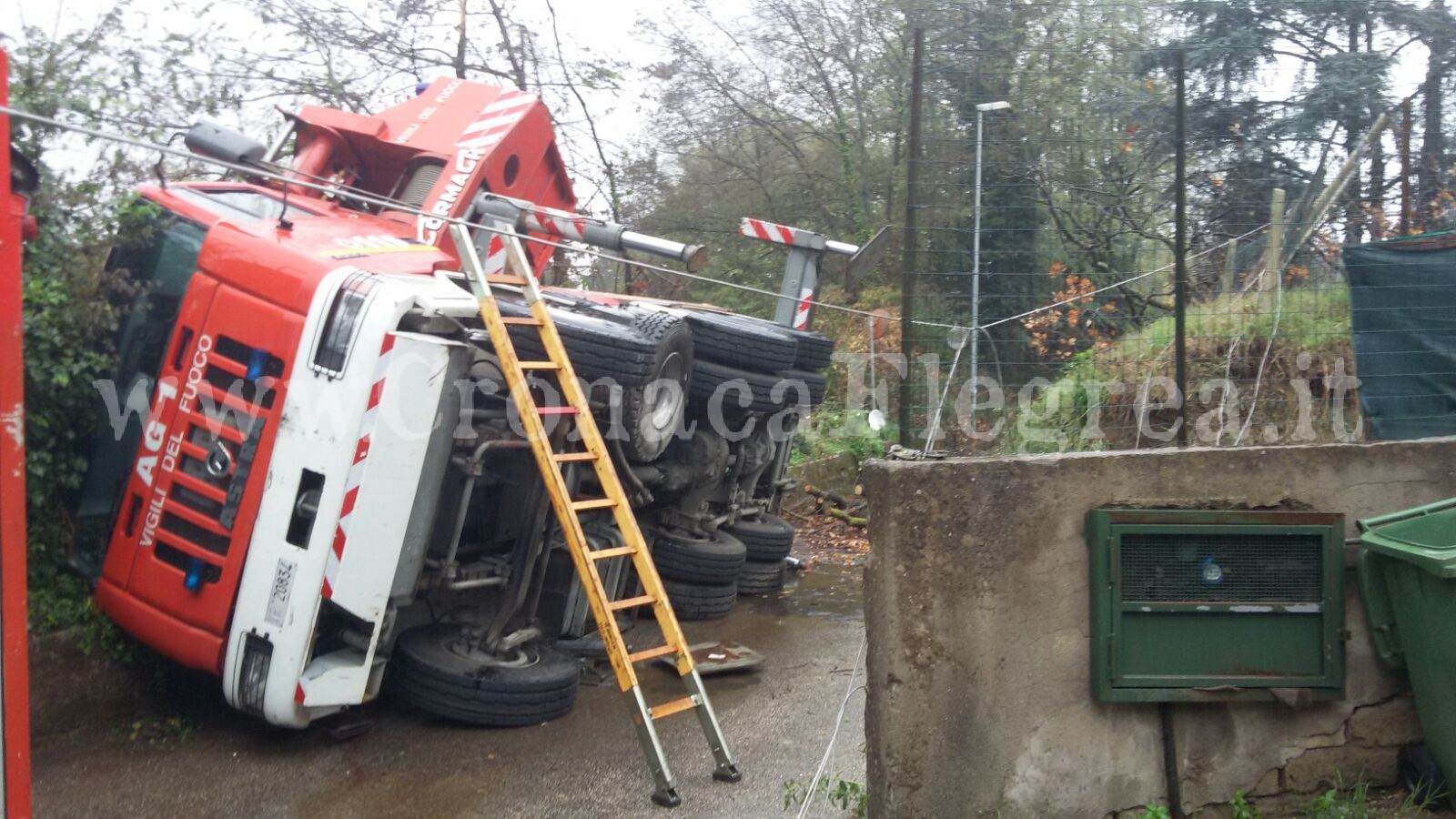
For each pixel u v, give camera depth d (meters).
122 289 5.72
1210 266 7.15
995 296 6.64
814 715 5.82
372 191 7.64
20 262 3.51
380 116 7.66
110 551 5.41
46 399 5.54
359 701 5.08
